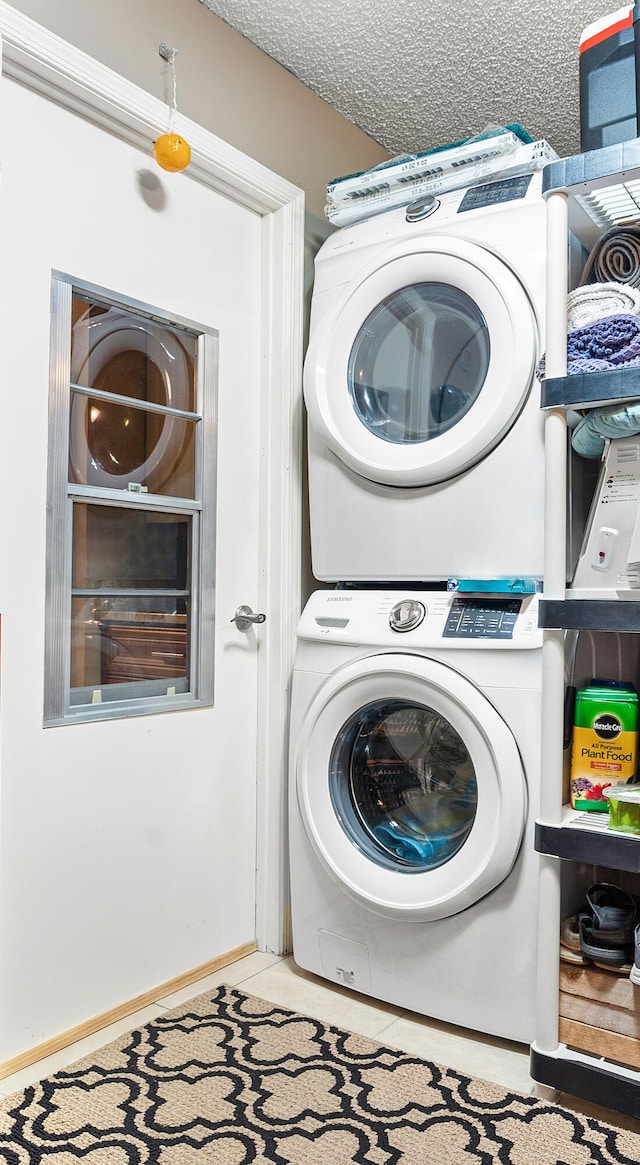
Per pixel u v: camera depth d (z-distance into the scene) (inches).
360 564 73.9
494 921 63.1
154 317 71.4
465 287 66.7
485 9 73.7
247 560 81.4
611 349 55.6
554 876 56.8
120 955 68.2
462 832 66.3
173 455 73.7
